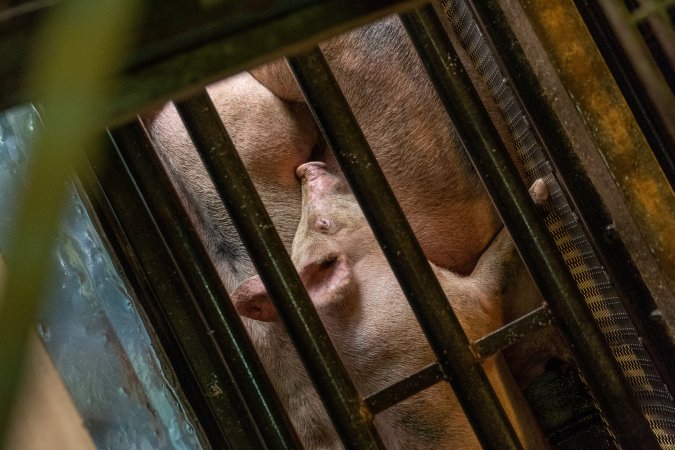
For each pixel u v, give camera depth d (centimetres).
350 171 216
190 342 229
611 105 212
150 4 104
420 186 315
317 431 315
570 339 231
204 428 240
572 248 263
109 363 287
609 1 212
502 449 222
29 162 34
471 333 284
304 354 216
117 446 281
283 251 214
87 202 271
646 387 249
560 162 225
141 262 230
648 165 214
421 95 313
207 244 363
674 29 210
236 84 351
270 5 115
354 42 317
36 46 87
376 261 297
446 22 295
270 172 343
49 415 273
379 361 281
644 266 221
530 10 209
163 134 361
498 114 291
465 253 320
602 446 294
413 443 282
